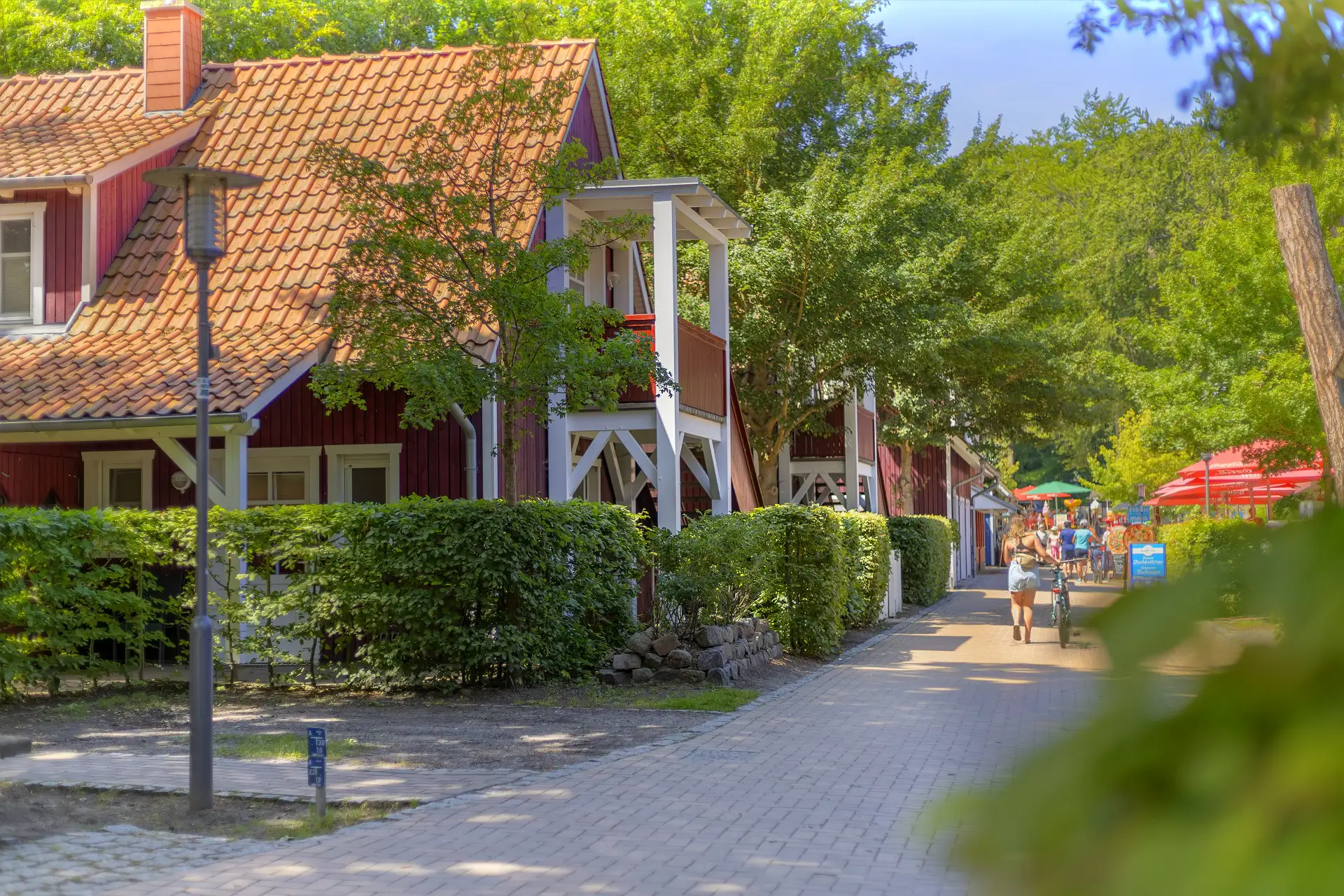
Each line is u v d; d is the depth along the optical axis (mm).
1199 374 20953
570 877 6480
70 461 18094
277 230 18484
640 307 24859
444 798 8391
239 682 14562
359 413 17719
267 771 9352
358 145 19578
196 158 19938
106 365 16203
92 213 18031
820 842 7191
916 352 25578
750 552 16078
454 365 13555
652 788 8781
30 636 13586
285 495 17984
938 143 31516
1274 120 1436
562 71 20547
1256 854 519
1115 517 55000
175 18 20953
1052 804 583
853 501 29875
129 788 8555
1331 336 11445
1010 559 20172
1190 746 550
